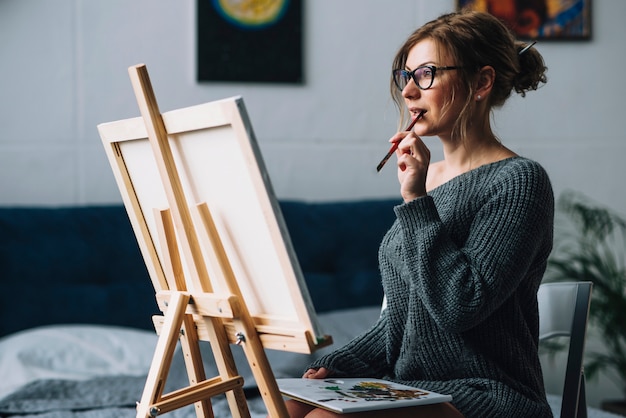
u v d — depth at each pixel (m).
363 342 1.75
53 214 3.23
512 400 1.51
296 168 3.58
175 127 1.34
